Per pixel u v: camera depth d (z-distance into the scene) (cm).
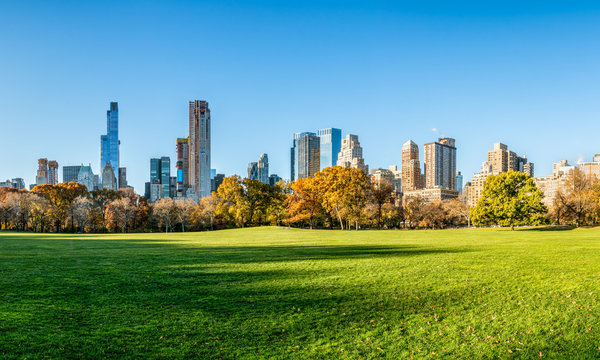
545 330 1101
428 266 2134
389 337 1067
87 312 1259
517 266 2098
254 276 1858
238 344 1017
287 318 1215
